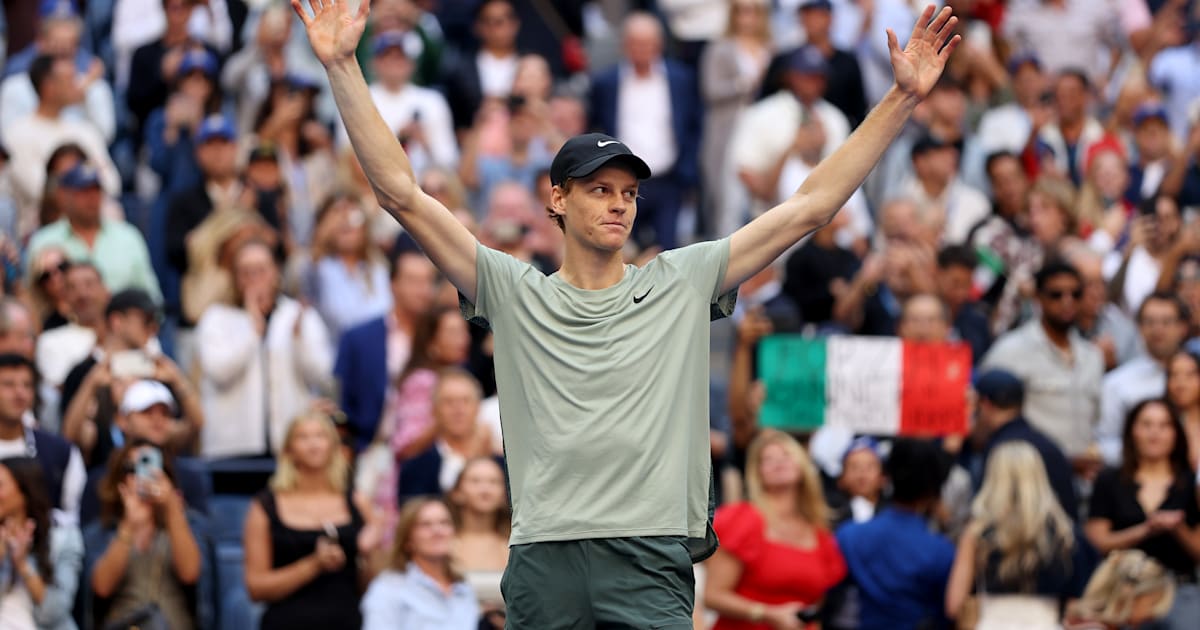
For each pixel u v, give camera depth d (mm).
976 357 44219
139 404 33219
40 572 31531
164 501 32469
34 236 43938
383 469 39656
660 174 55062
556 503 18172
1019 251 47688
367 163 18609
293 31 55500
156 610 32219
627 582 18016
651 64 55469
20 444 34156
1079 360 40969
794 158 51500
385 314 41812
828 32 56188
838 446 39688
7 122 52188
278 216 46625
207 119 47406
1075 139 55844
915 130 54344
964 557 33000
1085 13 61719
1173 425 35844
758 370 38625
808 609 32594
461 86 58250
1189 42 62469
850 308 45562
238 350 40031
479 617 33594
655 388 18359
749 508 32781
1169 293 42125
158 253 47719
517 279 18766
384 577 32844
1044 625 32719
